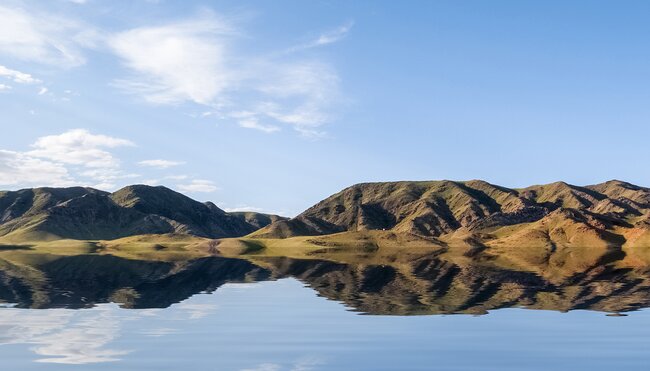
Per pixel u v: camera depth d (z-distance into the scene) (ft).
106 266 382.22
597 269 326.65
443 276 264.31
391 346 92.38
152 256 625.00
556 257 565.94
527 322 116.06
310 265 406.41
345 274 287.48
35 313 127.44
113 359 82.43
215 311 134.72
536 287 198.90
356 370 77.25
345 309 138.21
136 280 243.60
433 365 80.48
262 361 82.07
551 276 260.42
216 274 293.23
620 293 175.83
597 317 123.03
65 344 92.27
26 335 99.40
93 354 85.51
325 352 88.12
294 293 181.47
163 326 111.04
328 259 542.57
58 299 158.40
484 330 106.83
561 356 85.92
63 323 113.29
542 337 99.66
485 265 390.42
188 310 136.15
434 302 152.56
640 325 112.06
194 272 313.32
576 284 211.82
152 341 95.61
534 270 317.42
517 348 91.04
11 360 81.15
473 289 191.93
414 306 143.84
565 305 144.36
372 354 86.84
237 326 111.65
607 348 91.40
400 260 506.48
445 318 121.90
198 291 189.98
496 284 213.25
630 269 325.42
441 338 98.94
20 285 206.49
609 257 554.87
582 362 82.43
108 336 99.60
